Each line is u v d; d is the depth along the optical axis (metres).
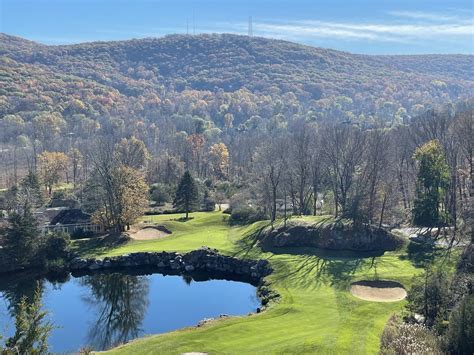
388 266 63.66
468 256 60.81
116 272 72.94
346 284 58.50
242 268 70.44
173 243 80.56
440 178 74.81
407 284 57.53
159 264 74.69
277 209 97.75
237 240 80.12
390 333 40.69
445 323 40.88
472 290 43.28
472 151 82.50
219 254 73.88
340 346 40.41
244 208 92.62
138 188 88.19
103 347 47.84
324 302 53.19
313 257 68.88
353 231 71.81
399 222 80.31
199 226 91.38
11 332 49.97
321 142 96.75
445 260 63.25
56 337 50.78
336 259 67.50
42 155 135.00
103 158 90.56
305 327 45.94
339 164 93.75
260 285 63.53
